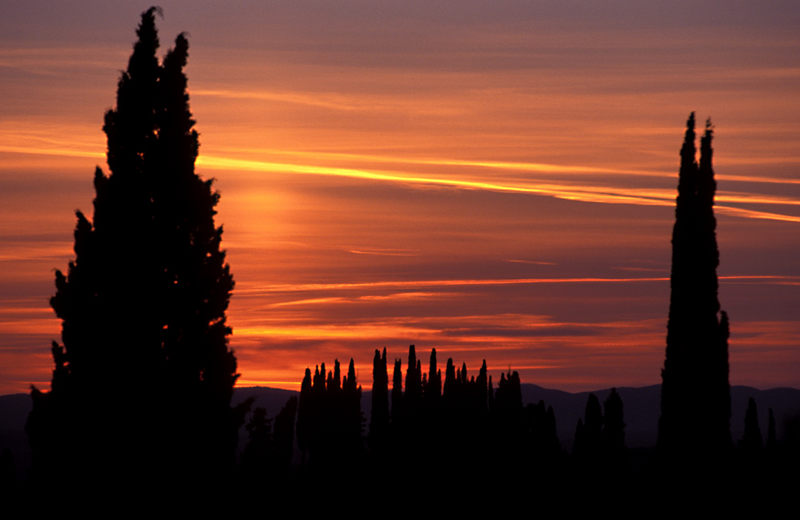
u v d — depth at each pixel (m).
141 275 75.56
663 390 89.81
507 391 199.00
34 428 74.75
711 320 87.94
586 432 163.25
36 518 73.62
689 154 89.56
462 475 194.88
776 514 118.88
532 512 178.12
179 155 77.38
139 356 74.94
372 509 187.25
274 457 168.12
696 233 88.50
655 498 90.25
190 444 75.50
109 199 76.06
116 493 73.69
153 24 78.12
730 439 88.00
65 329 75.50
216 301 77.88
